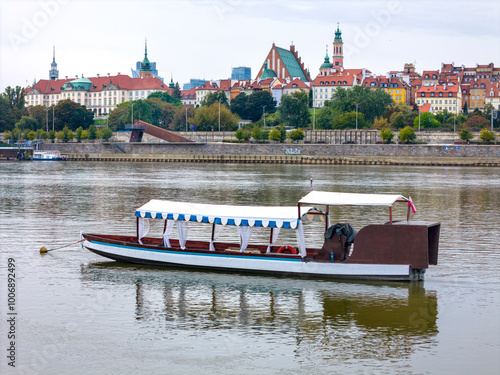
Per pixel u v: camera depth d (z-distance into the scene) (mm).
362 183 127375
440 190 111375
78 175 153500
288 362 30172
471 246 54875
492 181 134125
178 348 31797
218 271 45219
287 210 45062
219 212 45438
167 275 44531
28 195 99562
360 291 40562
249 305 37938
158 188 114062
